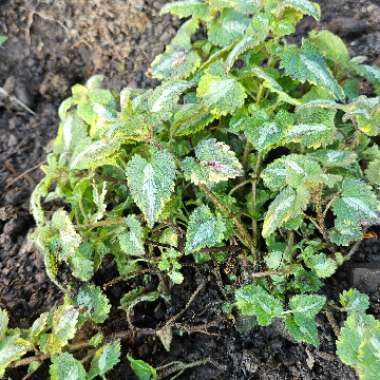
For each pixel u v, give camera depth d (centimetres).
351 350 21
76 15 38
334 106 24
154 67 30
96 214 26
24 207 33
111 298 29
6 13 39
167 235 27
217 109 25
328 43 29
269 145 24
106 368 24
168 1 37
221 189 27
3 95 38
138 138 24
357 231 24
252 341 26
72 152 30
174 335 27
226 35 29
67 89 38
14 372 26
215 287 28
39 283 29
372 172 25
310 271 25
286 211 23
